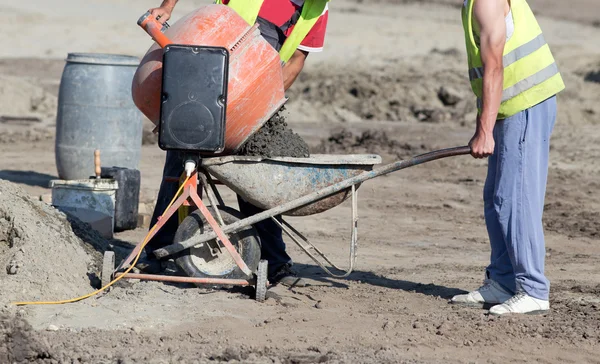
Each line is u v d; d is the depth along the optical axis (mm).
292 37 20812
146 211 30312
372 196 38969
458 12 181750
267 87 18750
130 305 18500
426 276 23578
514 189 19016
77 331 16734
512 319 18734
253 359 15719
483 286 20250
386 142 56844
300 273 23234
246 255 19688
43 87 82312
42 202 22078
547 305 19531
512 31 18625
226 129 18672
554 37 143875
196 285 20438
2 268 19078
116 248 23594
